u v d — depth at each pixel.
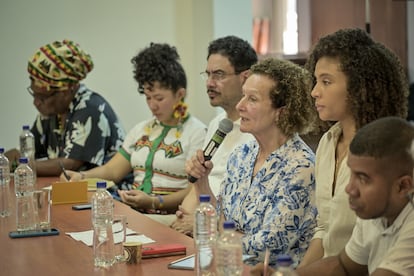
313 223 3.37
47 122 6.21
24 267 2.89
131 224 3.72
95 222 2.94
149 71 5.21
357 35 3.10
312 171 3.40
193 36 7.25
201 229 2.78
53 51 5.78
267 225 3.36
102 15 7.20
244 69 4.71
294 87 3.51
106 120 5.91
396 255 2.37
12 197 4.80
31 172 4.24
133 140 5.57
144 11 7.30
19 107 7.03
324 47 3.13
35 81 5.87
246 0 7.08
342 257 2.76
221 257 2.45
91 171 5.47
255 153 3.68
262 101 3.51
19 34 6.97
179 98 5.31
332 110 3.11
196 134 5.25
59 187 4.48
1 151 4.50
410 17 8.34
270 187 3.46
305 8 7.69
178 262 2.84
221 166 4.58
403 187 2.38
